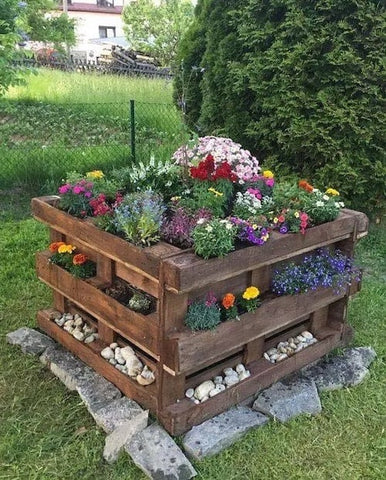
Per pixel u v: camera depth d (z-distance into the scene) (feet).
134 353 8.09
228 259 6.95
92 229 7.98
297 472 6.78
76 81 32.32
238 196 8.71
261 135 14.92
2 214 16.35
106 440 7.06
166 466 6.50
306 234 8.10
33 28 40.22
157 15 53.26
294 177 14.43
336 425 7.66
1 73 17.43
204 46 17.11
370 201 14.66
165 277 6.63
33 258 13.02
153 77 36.37
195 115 17.97
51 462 6.83
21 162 19.07
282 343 8.84
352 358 9.20
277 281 8.14
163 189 9.27
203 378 7.72
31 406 7.85
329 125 13.50
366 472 6.84
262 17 14.42
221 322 7.29
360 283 9.48
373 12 13.05
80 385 8.07
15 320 10.21
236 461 6.90
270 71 14.19
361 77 13.17
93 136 23.53
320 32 13.33
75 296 8.71
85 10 82.74
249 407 7.91
